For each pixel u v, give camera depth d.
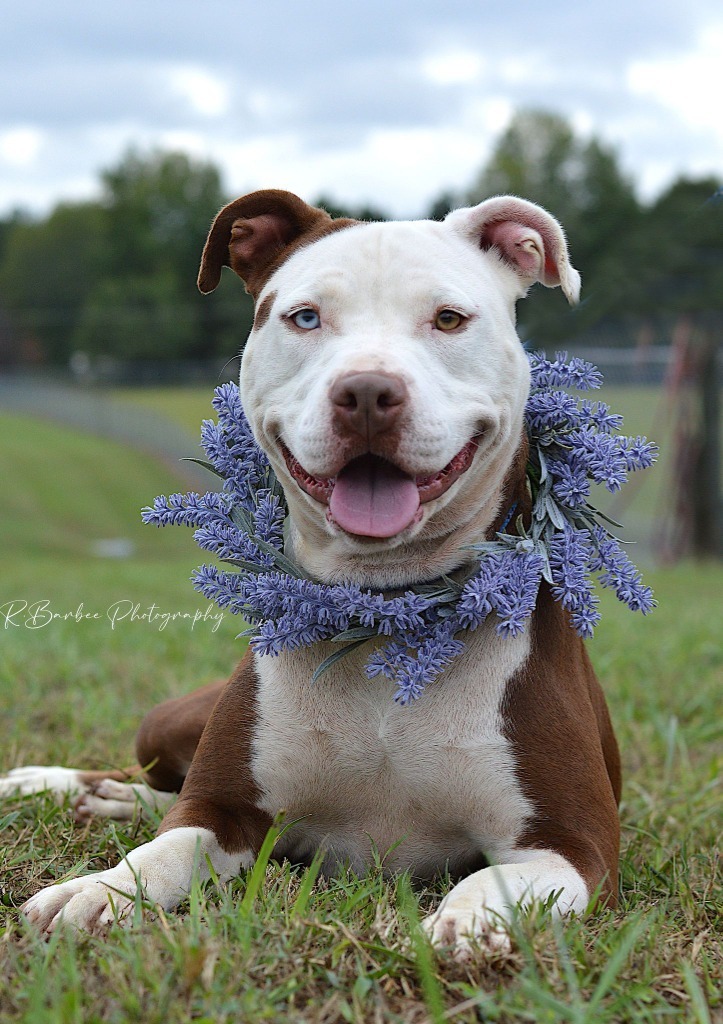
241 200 3.46
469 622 3.18
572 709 3.26
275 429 3.24
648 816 4.26
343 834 3.38
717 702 6.15
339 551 3.32
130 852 3.32
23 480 33.03
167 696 5.89
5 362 77.25
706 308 17.95
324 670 3.18
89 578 12.55
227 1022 2.19
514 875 2.85
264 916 2.62
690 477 18.52
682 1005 2.41
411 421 2.91
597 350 18.92
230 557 3.45
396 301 3.16
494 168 71.94
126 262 78.19
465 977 2.42
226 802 3.30
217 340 66.75
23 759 4.75
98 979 2.34
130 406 45.44
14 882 3.17
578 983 2.39
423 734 3.18
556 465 3.44
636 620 8.73
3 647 7.20
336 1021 2.24
